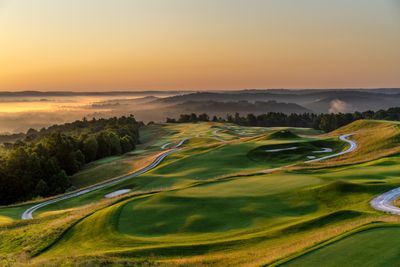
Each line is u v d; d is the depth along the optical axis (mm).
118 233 33375
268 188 44219
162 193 43844
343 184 40094
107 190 67375
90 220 37969
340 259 20219
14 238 38281
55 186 83625
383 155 65188
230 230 32375
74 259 27969
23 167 86375
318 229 29766
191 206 38719
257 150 86062
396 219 26953
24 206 62406
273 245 27469
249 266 21719
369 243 21812
